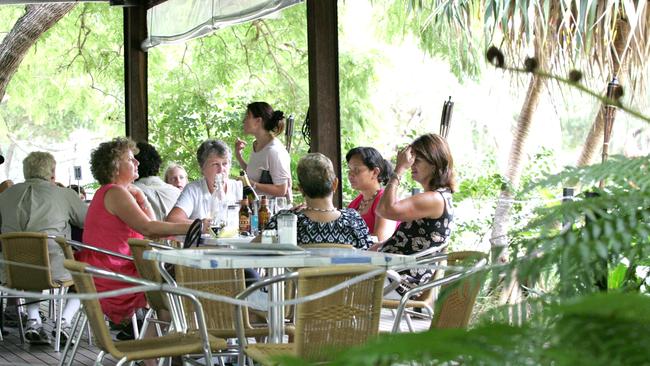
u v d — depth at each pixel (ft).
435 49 44.47
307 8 23.57
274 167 23.17
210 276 14.03
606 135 15.40
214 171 20.10
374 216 19.62
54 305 23.49
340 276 10.57
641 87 27.66
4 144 81.41
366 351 2.81
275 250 12.78
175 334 13.25
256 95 56.08
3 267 20.17
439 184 16.58
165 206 21.18
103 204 16.99
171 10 32.58
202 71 55.98
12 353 19.67
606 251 5.13
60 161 79.92
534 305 5.04
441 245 16.12
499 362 3.06
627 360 3.20
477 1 30.96
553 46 27.84
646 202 5.49
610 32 26.63
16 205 20.39
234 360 17.49
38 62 64.49
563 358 3.13
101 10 61.31
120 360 11.72
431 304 16.08
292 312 16.19
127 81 34.12
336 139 23.52
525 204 30.01
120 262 16.75
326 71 23.38
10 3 32.94
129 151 17.69
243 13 28.55
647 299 3.06
